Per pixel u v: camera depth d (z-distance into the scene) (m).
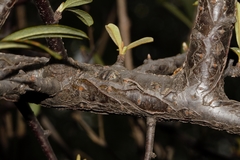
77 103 0.70
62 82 0.70
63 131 2.17
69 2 0.68
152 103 0.69
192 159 1.28
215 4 0.69
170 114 0.69
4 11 0.67
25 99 0.70
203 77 0.69
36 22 1.90
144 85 0.70
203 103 0.69
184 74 0.69
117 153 2.20
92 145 2.17
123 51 0.71
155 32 2.26
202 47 0.69
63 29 0.65
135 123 1.19
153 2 2.28
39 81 0.68
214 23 0.69
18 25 1.30
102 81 0.70
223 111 0.69
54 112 2.20
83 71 0.70
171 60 0.78
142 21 2.28
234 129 0.69
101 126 1.17
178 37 2.24
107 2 2.06
